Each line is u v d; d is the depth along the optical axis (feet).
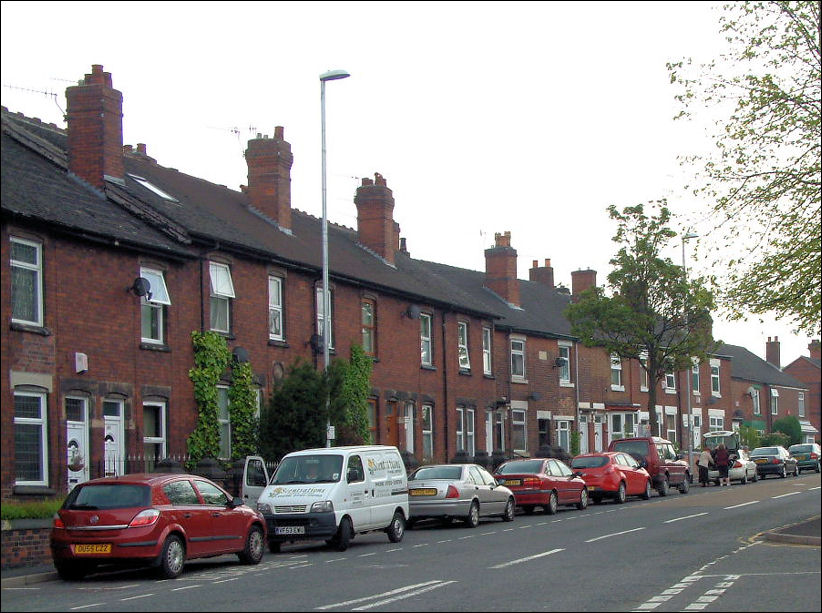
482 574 53.62
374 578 53.01
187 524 58.54
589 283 189.67
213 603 44.86
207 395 90.27
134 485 57.47
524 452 154.81
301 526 69.56
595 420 176.55
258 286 100.01
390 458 78.95
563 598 44.16
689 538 72.18
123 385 81.20
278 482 72.38
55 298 75.15
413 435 127.24
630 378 188.03
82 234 77.25
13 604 46.39
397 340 124.57
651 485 132.05
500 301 165.58
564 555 62.44
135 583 55.21
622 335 144.77
